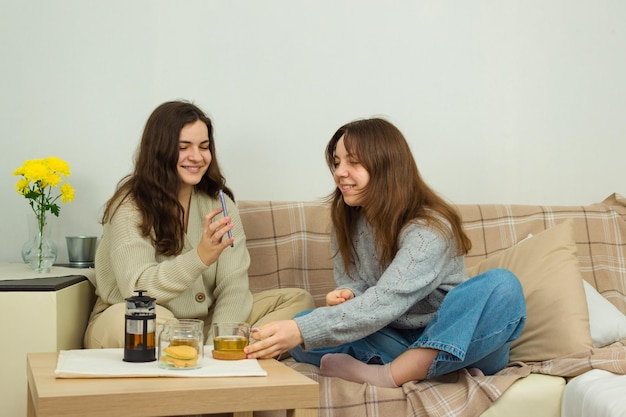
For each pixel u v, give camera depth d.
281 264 2.28
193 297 1.94
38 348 1.80
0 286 1.79
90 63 2.45
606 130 2.80
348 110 2.62
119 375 1.27
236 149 2.54
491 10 2.73
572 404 1.62
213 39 2.52
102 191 2.46
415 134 2.67
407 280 1.66
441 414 1.57
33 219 2.17
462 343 1.58
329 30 2.61
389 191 1.75
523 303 1.67
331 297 1.78
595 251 2.42
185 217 2.00
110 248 1.92
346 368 1.70
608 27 2.81
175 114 1.93
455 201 2.69
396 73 2.66
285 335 1.55
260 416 1.52
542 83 2.76
